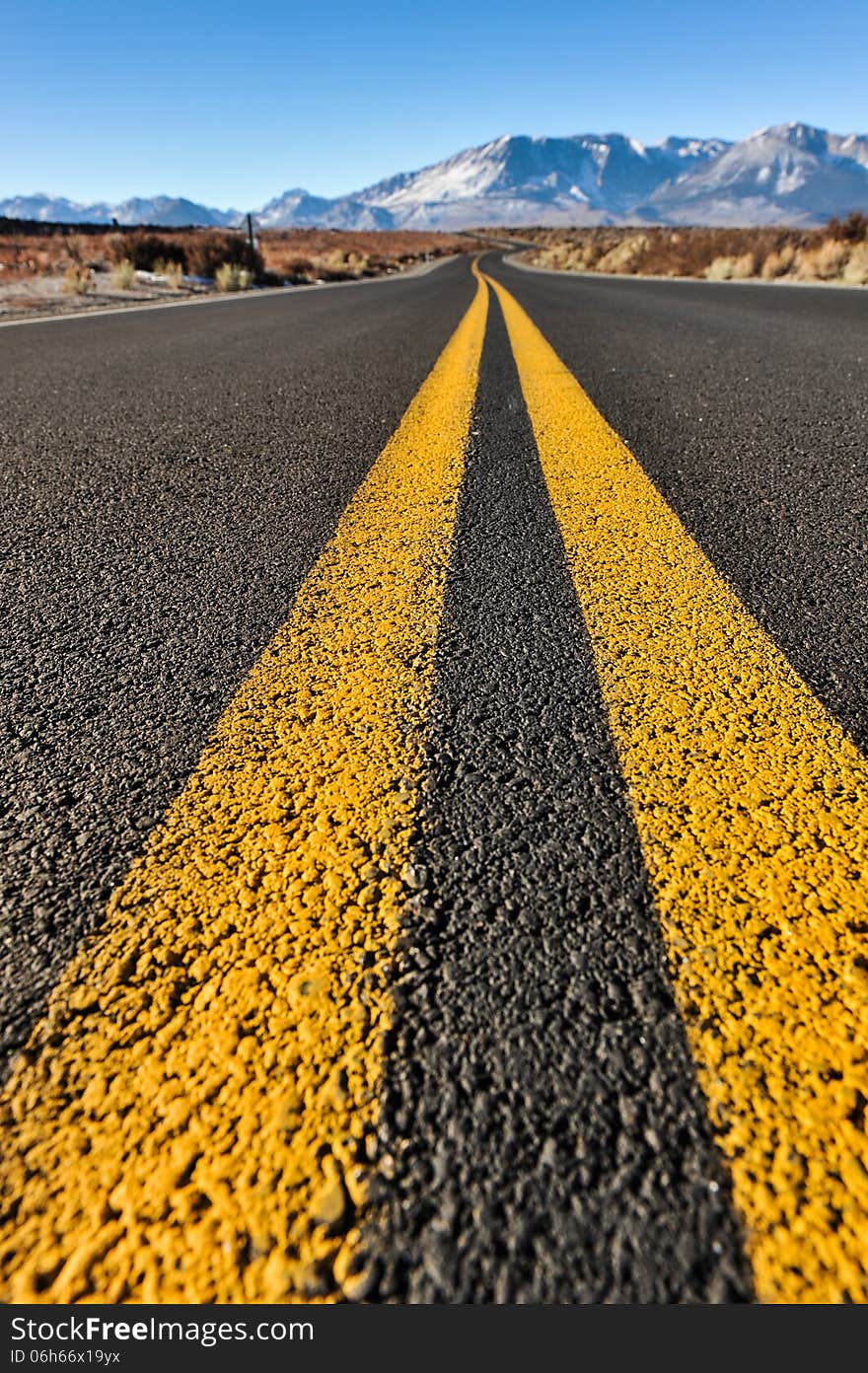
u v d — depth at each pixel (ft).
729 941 2.44
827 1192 1.82
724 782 3.19
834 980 2.31
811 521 6.23
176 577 5.44
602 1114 1.99
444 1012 2.24
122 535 6.27
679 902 2.60
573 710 3.73
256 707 3.82
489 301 35.42
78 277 48.88
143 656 4.35
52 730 3.67
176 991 2.30
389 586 5.21
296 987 2.31
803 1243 1.75
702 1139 1.94
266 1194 1.84
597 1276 1.73
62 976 2.36
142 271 63.77
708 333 20.57
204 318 30.53
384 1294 1.71
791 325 22.56
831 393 11.76
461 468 7.98
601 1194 1.84
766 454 8.31
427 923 2.52
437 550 5.80
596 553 5.68
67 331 25.94
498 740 3.51
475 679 4.04
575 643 4.40
